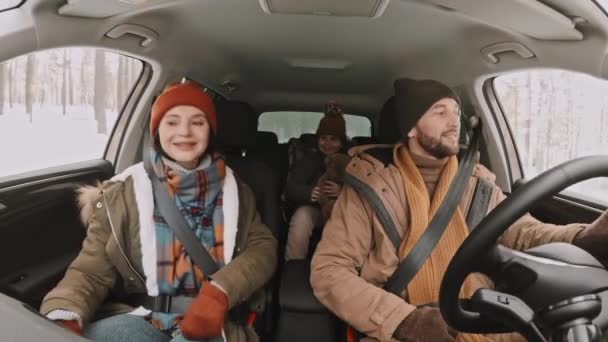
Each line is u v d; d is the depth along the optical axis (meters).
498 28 2.09
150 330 1.47
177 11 2.37
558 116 2.52
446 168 1.70
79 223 2.28
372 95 4.13
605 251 1.27
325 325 1.64
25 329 0.87
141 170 1.63
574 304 0.78
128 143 2.93
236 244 1.68
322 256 1.67
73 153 2.81
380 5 2.07
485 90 2.80
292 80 3.90
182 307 1.55
